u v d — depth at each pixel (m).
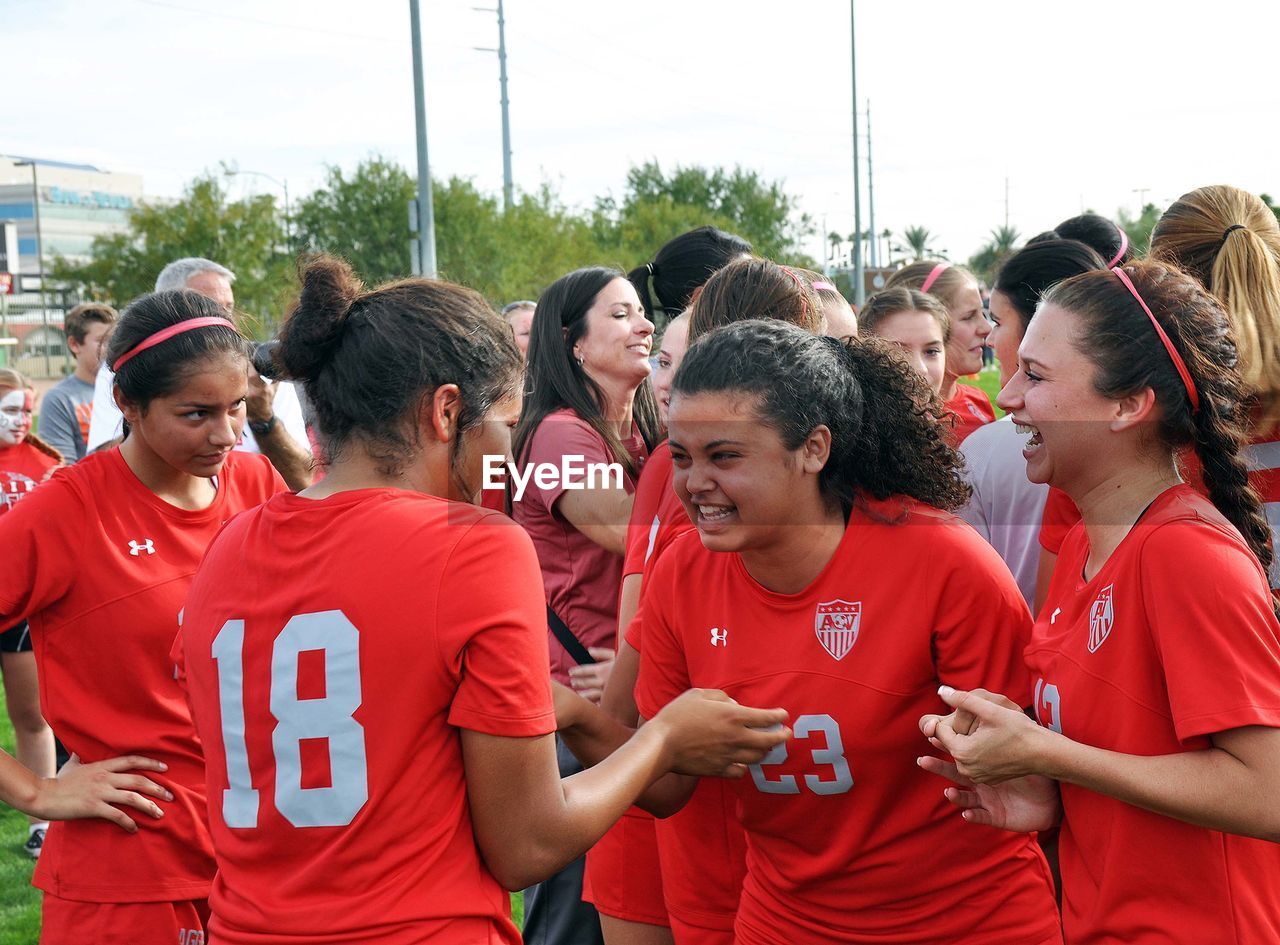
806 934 2.11
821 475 1.99
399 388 1.74
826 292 3.07
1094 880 1.84
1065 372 1.85
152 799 2.58
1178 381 1.83
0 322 42.47
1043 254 3.21
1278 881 1.79
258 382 4.23
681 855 2.36
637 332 3.31
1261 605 1.67
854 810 2.03
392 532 1.67
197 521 2.72
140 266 28.14
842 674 1.97
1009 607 1.96
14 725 4.69
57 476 2.62
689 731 1.94
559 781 1.72
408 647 1.62
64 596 2.59
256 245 27.86
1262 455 2.58
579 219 36.69
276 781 1.67
